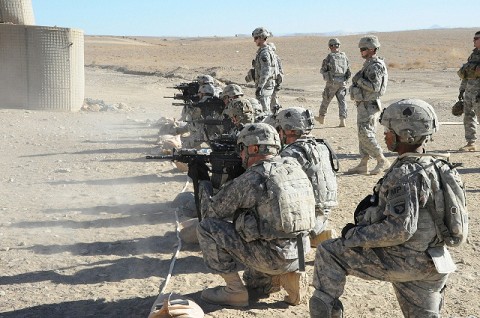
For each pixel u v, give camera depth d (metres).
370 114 10.14
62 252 6.59
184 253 6.53
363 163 10.40
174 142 12.33
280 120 5.87
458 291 5.53
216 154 5.43
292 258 4.84
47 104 19.34
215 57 61.66
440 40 82.38
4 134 14.98
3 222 7.67
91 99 21.56
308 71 42.09
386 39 83.94
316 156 5.68
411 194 3.68
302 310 5.09
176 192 9.34
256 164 4.78
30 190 9.50
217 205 4.88
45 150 13.08
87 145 13.71
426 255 3.81
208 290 5.23
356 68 42.88
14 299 5.32
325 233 6.05
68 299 5.33
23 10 19.81
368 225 3.88
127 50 74.94
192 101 12.12
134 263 6.23
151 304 5.20
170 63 53.03
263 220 4.72
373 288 5.61
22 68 19.14
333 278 4.09
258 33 12.20
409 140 3.83
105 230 7.39
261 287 5.41
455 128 16.02
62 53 19.36
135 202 8.72
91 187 9.71
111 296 5.39
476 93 12.01
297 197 4.70
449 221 3.74
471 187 9.37
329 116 19.27
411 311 4.01
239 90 9.23
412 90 27.64
